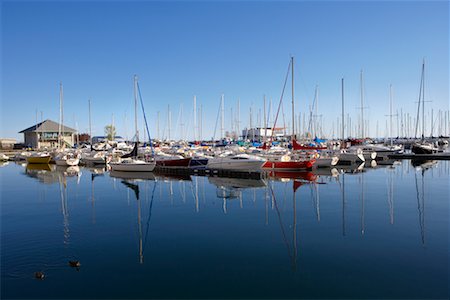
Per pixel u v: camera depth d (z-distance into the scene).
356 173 34.97
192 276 9.31
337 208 17.67
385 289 8.38
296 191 23.38
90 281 9.05
